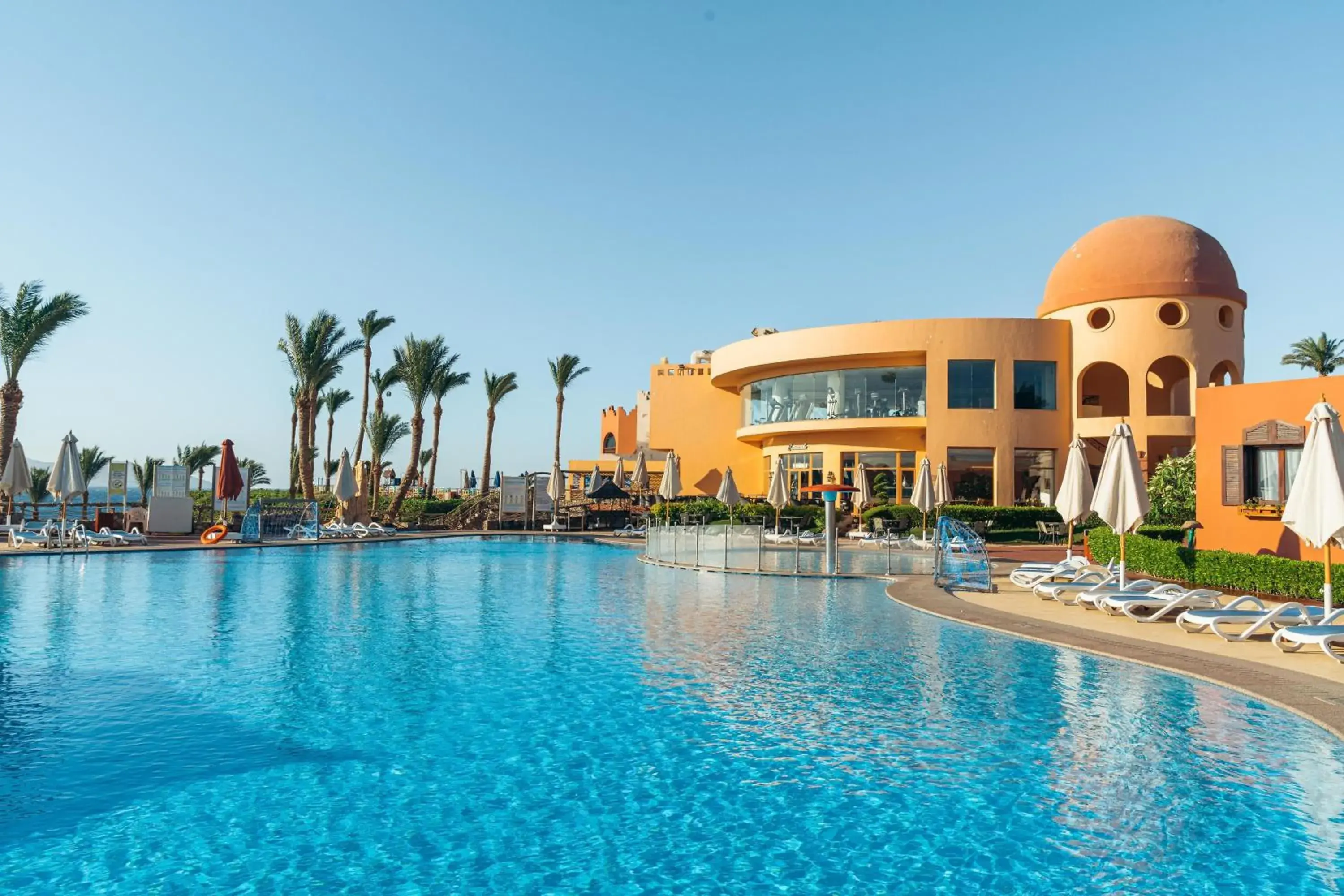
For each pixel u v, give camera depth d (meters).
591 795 7.07
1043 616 15.50
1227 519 20.14
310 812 6.68
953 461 40.06
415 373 50.59
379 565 26.25
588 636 13.91
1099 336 38.53
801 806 6.88
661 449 53.31
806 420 44.16
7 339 33.25
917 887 5.56
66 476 26.69
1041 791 7.16
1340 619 11.99
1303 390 18.70
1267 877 5.66
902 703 9.81
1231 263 39.06
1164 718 9.12
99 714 9.12
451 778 7.42
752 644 13.23
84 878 5.58
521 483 46.53
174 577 21.56
